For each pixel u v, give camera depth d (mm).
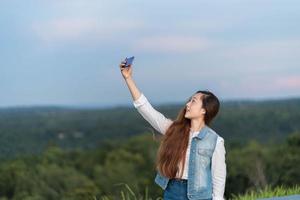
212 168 4688
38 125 134000
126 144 70062
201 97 4746
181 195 4668
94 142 110625
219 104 4785
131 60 4820
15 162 66188
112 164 62781
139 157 64375
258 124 106750
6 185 60844
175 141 4695
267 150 55875
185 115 4770
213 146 4676
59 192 58625
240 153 53688
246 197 8758
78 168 67375
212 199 4684
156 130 4902
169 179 4738
